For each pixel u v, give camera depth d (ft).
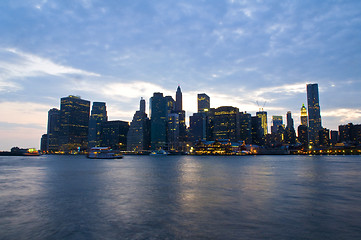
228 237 67.97
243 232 71.67
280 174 253.03
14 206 105.40
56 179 212.64
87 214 92.02
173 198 121.19
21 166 438.81
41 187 162.50
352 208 98.63
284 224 78.64
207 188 154.20
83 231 73.82
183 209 98.43
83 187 161.89
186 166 443.73
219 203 108.78
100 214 91.86
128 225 79.00
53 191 144.87
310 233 70.54
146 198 121.80
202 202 111.24
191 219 84.69
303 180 195.72
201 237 68.23
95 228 76.48
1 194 135.03
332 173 261.24
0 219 86.17
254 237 67.87
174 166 446.19
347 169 325.01
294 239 66.28
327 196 124.36
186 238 67.67
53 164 528.22
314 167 375.86
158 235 70.08
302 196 124.36
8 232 73.36
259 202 110.42
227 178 215.51
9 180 204.95
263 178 213.25
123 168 384.47
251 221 81.97
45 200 117.91
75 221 83.56
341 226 76.48
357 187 155.43
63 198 122.83
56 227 77.61
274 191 140.56
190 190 146.20
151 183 182.19
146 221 82.89
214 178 216.54
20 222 82.79
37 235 70.95
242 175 244.42
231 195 128.16
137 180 203.21
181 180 202.18
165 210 97.09
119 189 152.25
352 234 69.72
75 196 128.26
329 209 96.99
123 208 100.89
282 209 97.30
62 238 68.54
